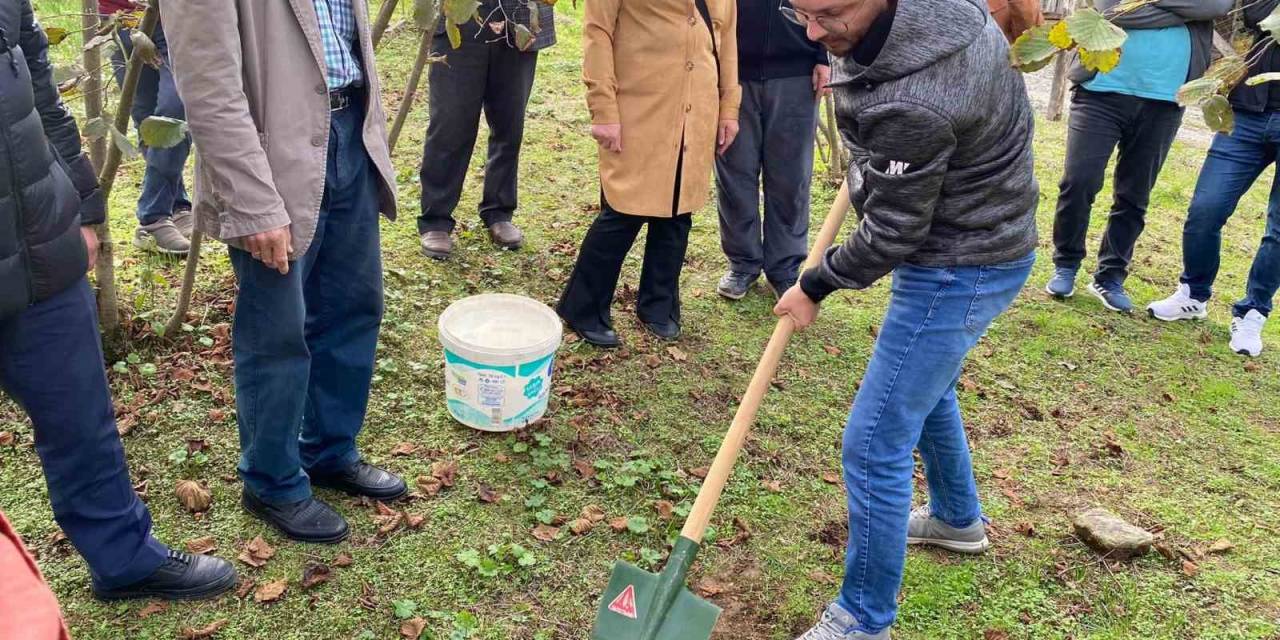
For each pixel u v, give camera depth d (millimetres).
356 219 2941
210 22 2326
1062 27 2221
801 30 4645
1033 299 5574
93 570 2705
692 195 4223
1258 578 3406
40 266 2264
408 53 8266
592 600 3041
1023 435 4211
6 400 3609
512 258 5230
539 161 6586
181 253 4723
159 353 3988
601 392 4129
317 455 3277
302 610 2865
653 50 4008
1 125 2109
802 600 3150
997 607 3189
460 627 2865
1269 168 8734
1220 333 5387
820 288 2723
